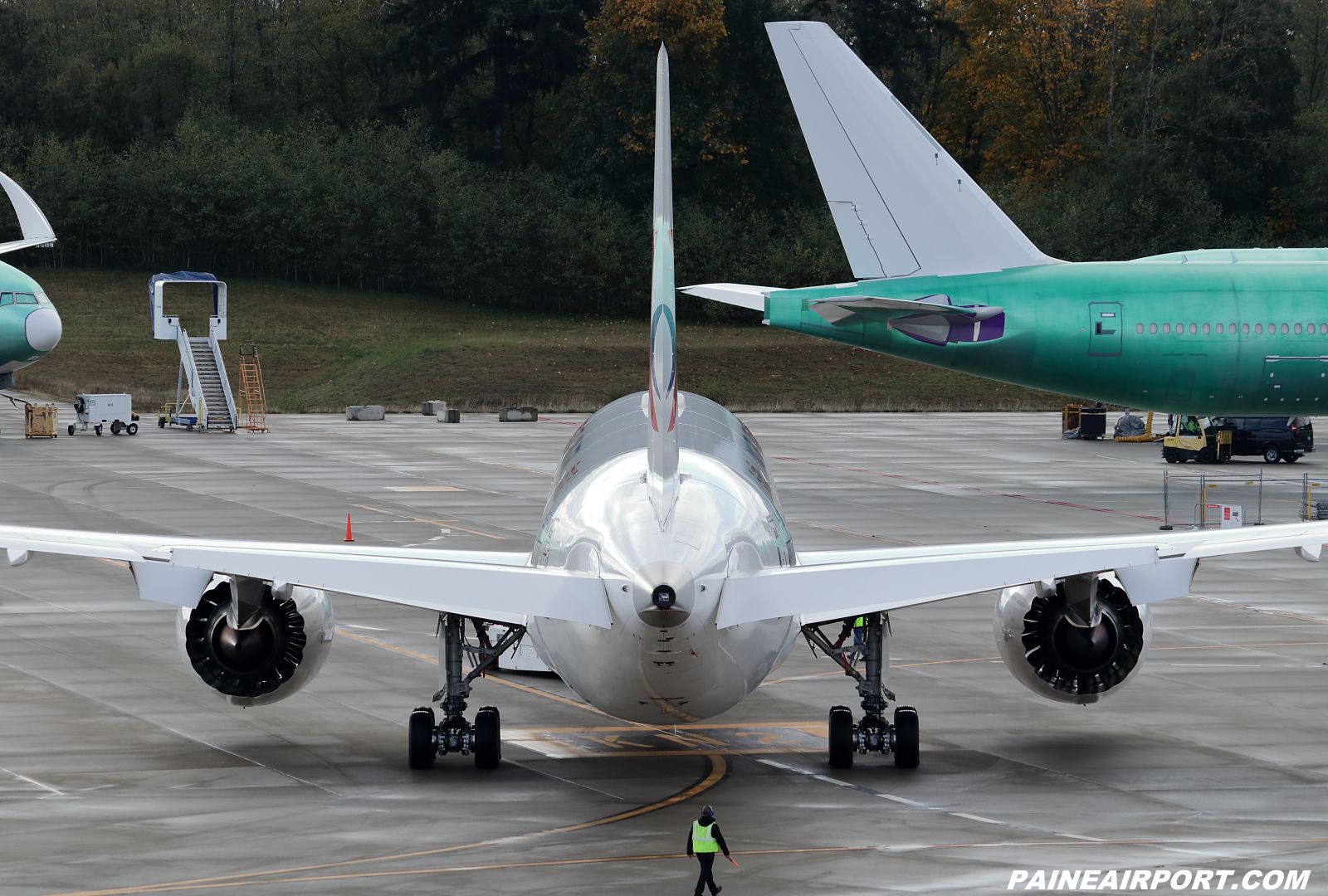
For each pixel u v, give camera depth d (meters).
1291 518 167.00
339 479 196.88
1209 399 188.50
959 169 182.38
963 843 53.31
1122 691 85.31
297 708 79.75
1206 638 102.56
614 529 57.28
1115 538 60.47
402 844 53.03
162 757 68.19
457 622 66.56
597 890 46.75
